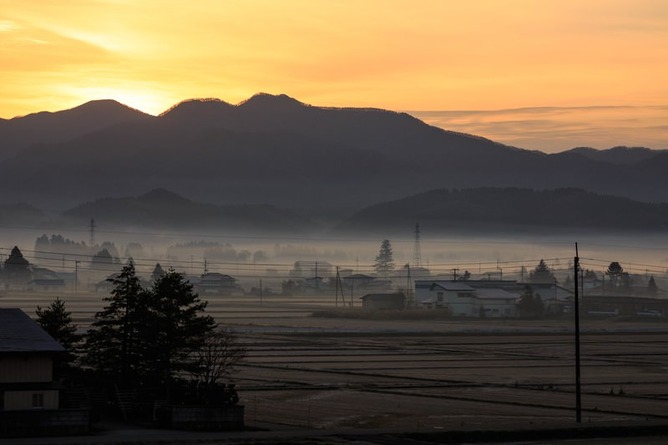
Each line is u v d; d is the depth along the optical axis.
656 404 119.94
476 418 106.25
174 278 105.94
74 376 107.25
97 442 81.88
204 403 100.88
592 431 95.56
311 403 116.62
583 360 174.38
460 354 183.38
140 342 105.81
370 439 88.62
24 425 85.88
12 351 87.38
